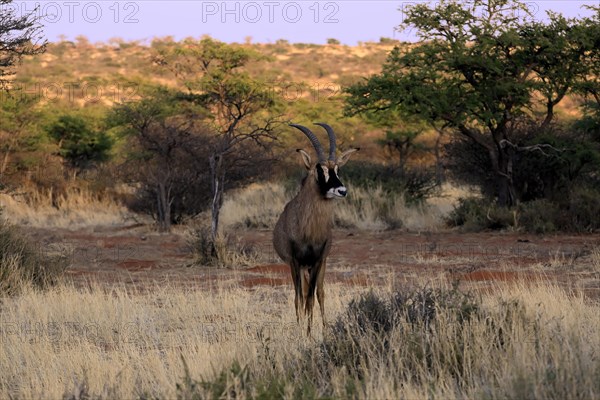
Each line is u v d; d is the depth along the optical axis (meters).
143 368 25.02
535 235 66.38
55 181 103.56
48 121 119.88
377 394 20.30
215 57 140.88
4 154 105.69
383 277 46.31
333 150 33.12
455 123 71.62
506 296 32.34
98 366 24.55
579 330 25.16
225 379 21.03
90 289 43.84
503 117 72.50
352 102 75.19
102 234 73.88
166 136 75.69
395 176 89.00
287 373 23.03
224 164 66.31
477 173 80.62
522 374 20.20
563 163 74.88
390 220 76.25
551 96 72.25
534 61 72.94
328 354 24.70
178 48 142.25
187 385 21.05
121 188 103.44
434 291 27.88
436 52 71.94
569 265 48.72
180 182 78.19
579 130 79.31
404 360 23.19
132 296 39.09
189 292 41.53
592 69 73.50
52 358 26.16
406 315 25.59
